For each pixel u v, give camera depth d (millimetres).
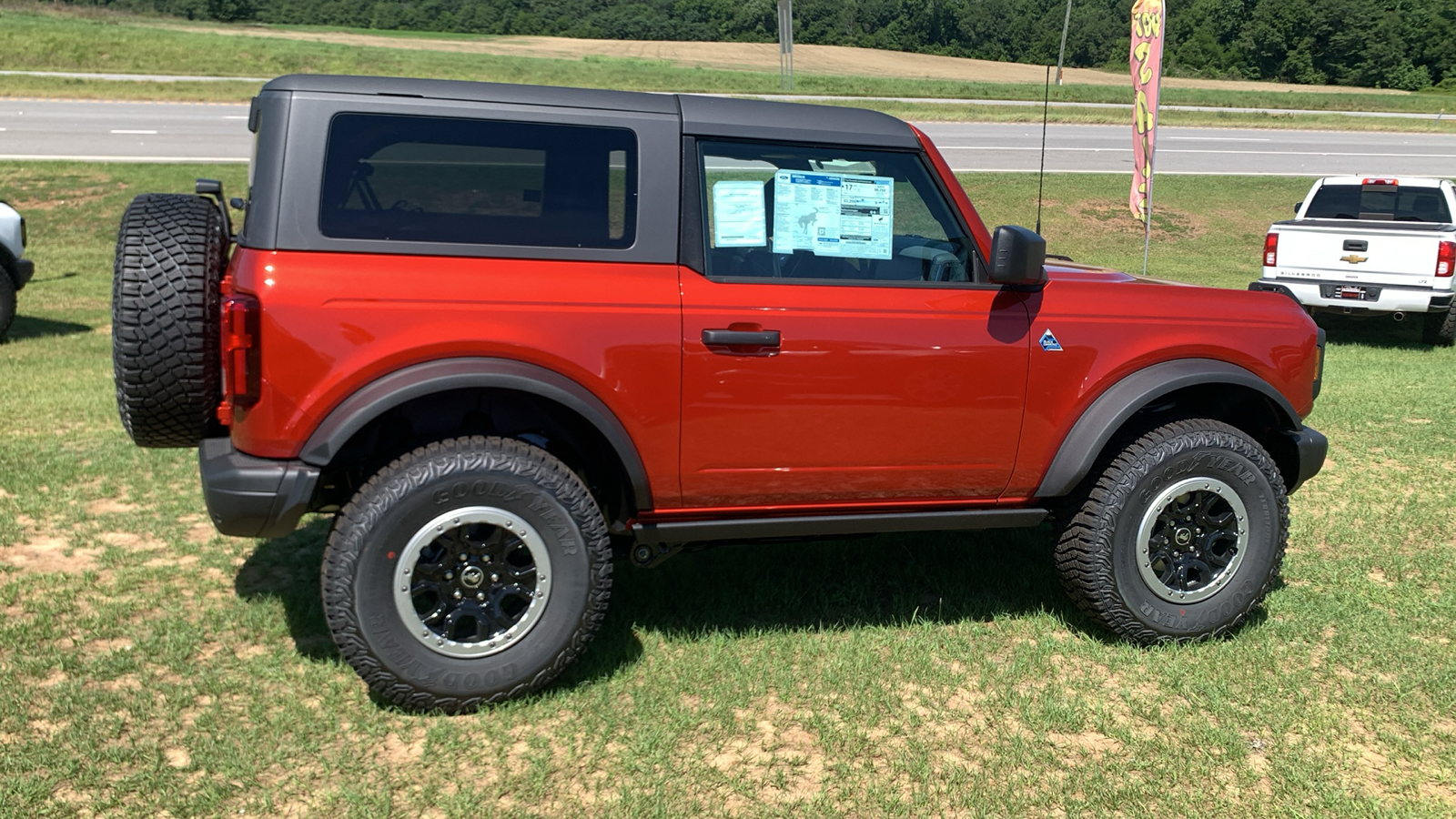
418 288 3035
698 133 3338
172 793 2758
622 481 3404
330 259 2996
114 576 4203
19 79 27719
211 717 3127
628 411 3252
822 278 3482
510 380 3072
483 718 3188
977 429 3604
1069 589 3844
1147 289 3824
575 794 2854
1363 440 6820
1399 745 3172
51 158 18812
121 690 3293
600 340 3180
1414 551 4801
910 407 3516
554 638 3240
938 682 3498
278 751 2969
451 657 3156
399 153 3070
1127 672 3629
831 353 3395
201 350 3061
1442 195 11461
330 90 3049
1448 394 8203
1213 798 2902
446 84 3176
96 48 33906
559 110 3217
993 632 3918
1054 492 3717
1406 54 69875
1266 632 3914
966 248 3664
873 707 3336
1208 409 4336
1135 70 13086
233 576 4227
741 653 3658
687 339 3268
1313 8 69250
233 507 2967
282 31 58781
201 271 3072
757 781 2928
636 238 3258
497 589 3205
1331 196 12031
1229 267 17094
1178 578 3826
